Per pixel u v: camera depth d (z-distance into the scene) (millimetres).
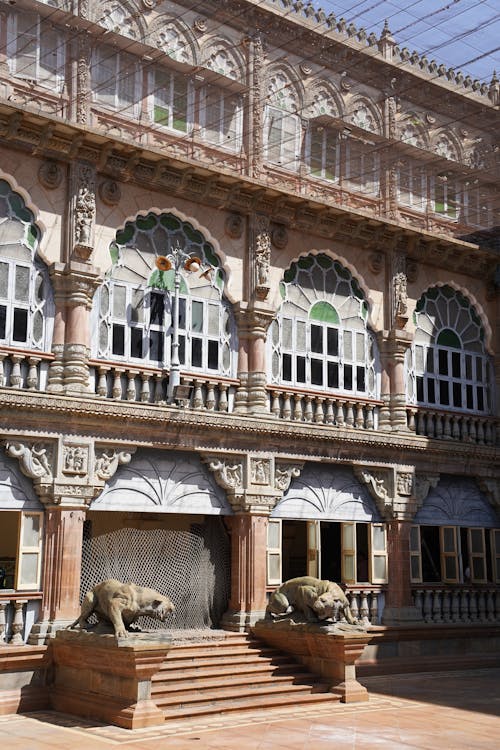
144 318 17078
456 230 22281
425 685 17219
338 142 20594
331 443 18766
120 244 17047
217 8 19031
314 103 20406
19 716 13758
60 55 16844
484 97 23141
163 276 17484
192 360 17609
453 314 22125
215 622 17250
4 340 15461
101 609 14055
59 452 15297
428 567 21453
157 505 16641
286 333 19031
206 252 18234
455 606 20453
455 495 21156
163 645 13141
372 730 13016
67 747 11648
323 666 15781
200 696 14250
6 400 14648
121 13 17812
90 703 13625
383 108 21422
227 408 17906
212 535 17562
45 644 14617
